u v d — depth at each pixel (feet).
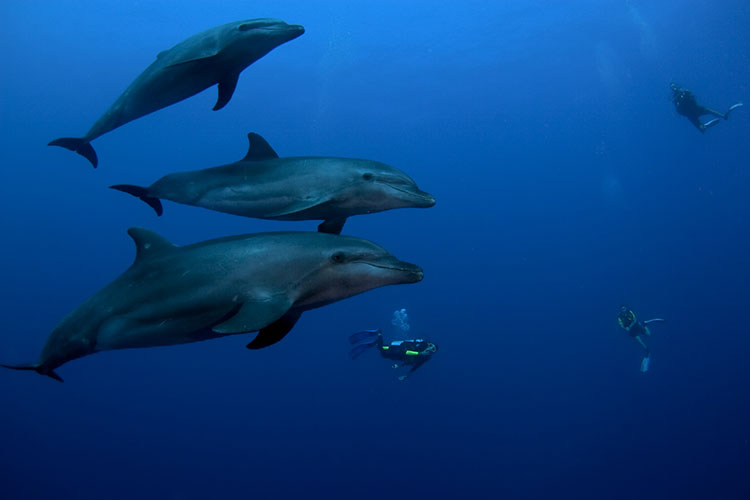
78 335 11.73
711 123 51.37
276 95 116.88
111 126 14.02
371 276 10.71
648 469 70.49
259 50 12.62
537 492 70.33
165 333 10.96
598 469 73.20
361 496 72.43
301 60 106.22
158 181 13.65
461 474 76.18
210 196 13.14
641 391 92.32
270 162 13.29
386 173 12.86
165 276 11.12
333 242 10.97
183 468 82.79
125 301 11.28
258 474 80.23
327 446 87.20
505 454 80.59
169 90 13.00
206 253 11.09
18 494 73.87
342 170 12.80
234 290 10.55
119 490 76.64
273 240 11.06
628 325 57.06
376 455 82.84
